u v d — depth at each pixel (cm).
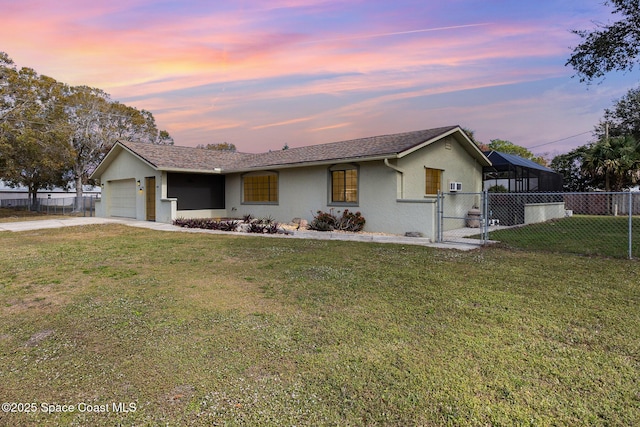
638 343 317
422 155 1191
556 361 286
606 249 808
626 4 1100
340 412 226
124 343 326
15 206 3014
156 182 1540
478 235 1095
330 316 389
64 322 378
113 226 1395
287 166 1331
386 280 538
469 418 219
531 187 1664
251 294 473
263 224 1266
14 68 2180
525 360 288
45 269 631
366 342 323
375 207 1149
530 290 480
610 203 2155
